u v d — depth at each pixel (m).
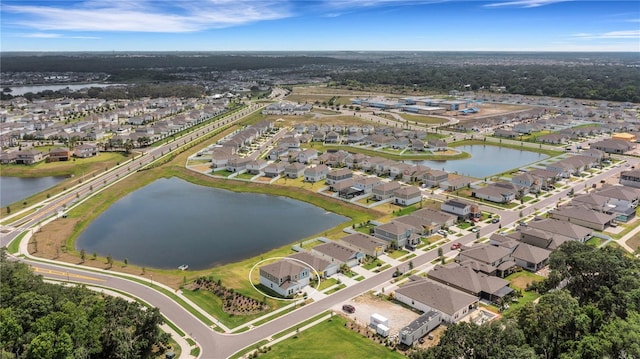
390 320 86.25
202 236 131.88
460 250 115.81
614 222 135.12
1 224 137.88
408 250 117.25
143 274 105.94
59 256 115.69
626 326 66.88
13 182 191.25
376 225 134.25
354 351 76.88
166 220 145.88
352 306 90.25
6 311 70.31
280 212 153.12
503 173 189.00
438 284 93.38
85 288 89.12
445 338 67.75
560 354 68.25
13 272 84.75
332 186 171.75
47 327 68.69
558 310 72.69
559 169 181.38
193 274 106.12
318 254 112.88
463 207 137.75
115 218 148.00
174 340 79.94
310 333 81.94
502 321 72.62
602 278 86.19
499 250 108.88
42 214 146.75
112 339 72.25
